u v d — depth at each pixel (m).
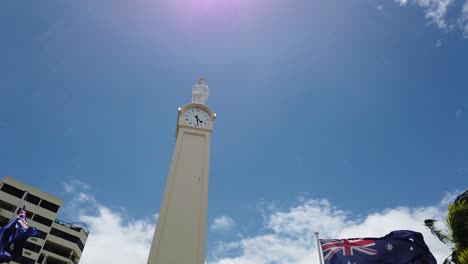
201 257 28.41
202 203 31.50
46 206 84.69
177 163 34.16
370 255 24.80
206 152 35.62
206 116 38.94
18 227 27.34
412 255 24.33
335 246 25.81
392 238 25.09
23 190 81.88
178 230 29.55
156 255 27.88
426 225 20.25
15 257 26.98
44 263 78.75
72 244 86.81
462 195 19.83
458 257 17.34
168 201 31.14
